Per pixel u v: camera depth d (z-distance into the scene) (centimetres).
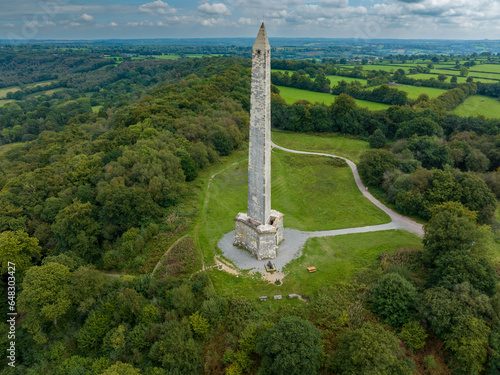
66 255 4962
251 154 4359
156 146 7350
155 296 4241
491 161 7706
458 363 3250
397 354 3256
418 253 4725
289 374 3019
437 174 5972
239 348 3597
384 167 7056
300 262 4744
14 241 4622
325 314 3844
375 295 3866
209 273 4562
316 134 11138
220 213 6175
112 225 5538
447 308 3353
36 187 6144
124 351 3697
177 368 3378
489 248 4166
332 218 6028
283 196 6931
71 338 3981
